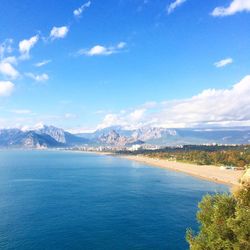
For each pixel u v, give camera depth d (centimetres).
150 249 8112
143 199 14550
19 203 13562
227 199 4081
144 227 9944
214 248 3734
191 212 11906
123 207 12812
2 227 9900
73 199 14512
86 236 9081
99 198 14775
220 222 3881
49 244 8450
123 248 8175
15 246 8275
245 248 3462
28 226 10031
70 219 10912
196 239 4150
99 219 10906
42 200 14262
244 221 3519
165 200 14288
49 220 10781
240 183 4075
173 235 9162
